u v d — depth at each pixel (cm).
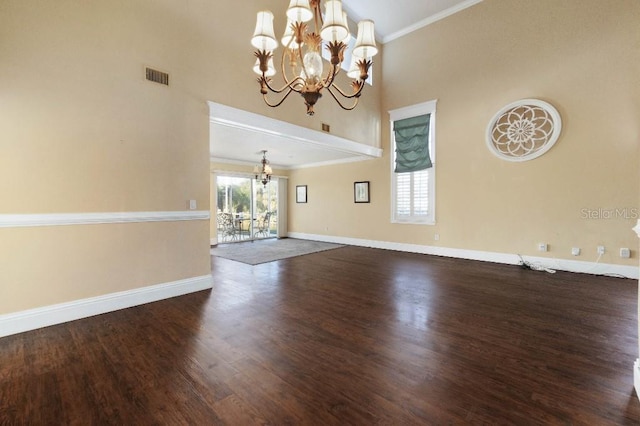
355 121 613
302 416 150
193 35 355
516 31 490
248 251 652
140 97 314
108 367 196
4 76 240
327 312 293
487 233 529
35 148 255
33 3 252
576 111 440
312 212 849
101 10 288
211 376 186
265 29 251
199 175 363
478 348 220
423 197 614
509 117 498
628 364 197
